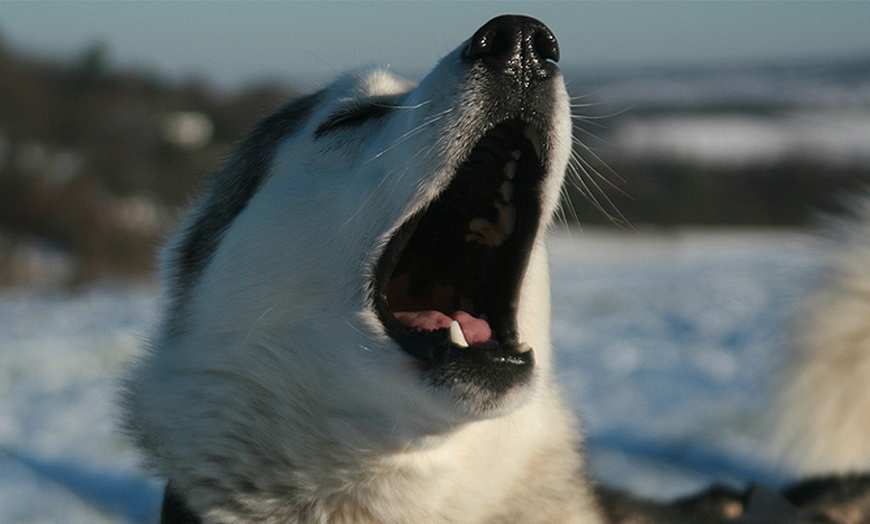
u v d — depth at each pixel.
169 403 3.86
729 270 24.48
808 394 5.67
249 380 3.75
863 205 6.08
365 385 3.57
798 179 40.03
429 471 3.68
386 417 3.59
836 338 5.59
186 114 35.44
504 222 3.74
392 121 3.82
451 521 3.79
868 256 5.71
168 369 3.96
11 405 10.34
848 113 61.22
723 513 4.82
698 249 32.41
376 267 3.64
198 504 3.79
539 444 3.96
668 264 27.38
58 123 37.16
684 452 8.53
